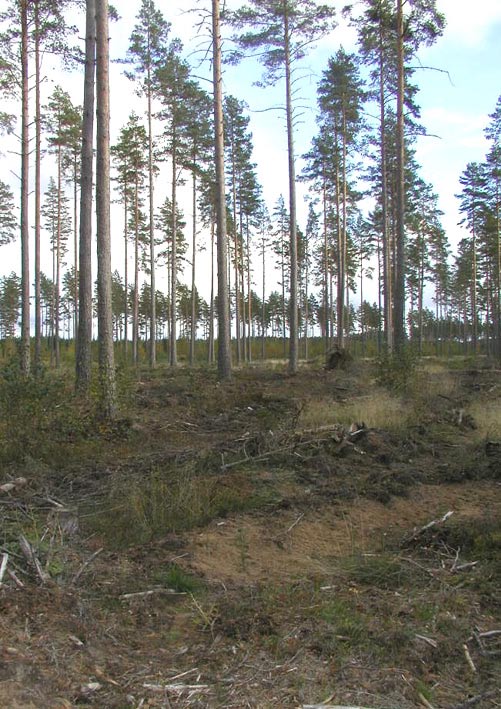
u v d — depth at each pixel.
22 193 17.75
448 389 13.92
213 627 3.54
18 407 7.70
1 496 5.75
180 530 5.30
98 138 9.86
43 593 3.63
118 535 5.02
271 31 18.52
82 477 6.64
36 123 18.27
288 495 6.32
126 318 40.44
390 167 27.14
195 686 2.90
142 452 8.02
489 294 48.94
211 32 15.31
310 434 8.57
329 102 25.61
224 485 6.41
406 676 3.08
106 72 9.89
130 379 10.45
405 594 4.11
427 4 15.62
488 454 7.97
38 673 2.83
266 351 60.97
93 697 2.76
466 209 35.41
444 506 6.17
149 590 4.01
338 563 4.70
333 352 19.20
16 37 16.42
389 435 8.83
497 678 3.12
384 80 21.06
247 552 4.86
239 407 11.94
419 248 43.72
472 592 4.16
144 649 3.31
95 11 10.12
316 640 3.36
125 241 35.69
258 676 3.01
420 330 41.69
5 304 65.06
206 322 72.50
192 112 25.67
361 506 6.09
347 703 2.80
